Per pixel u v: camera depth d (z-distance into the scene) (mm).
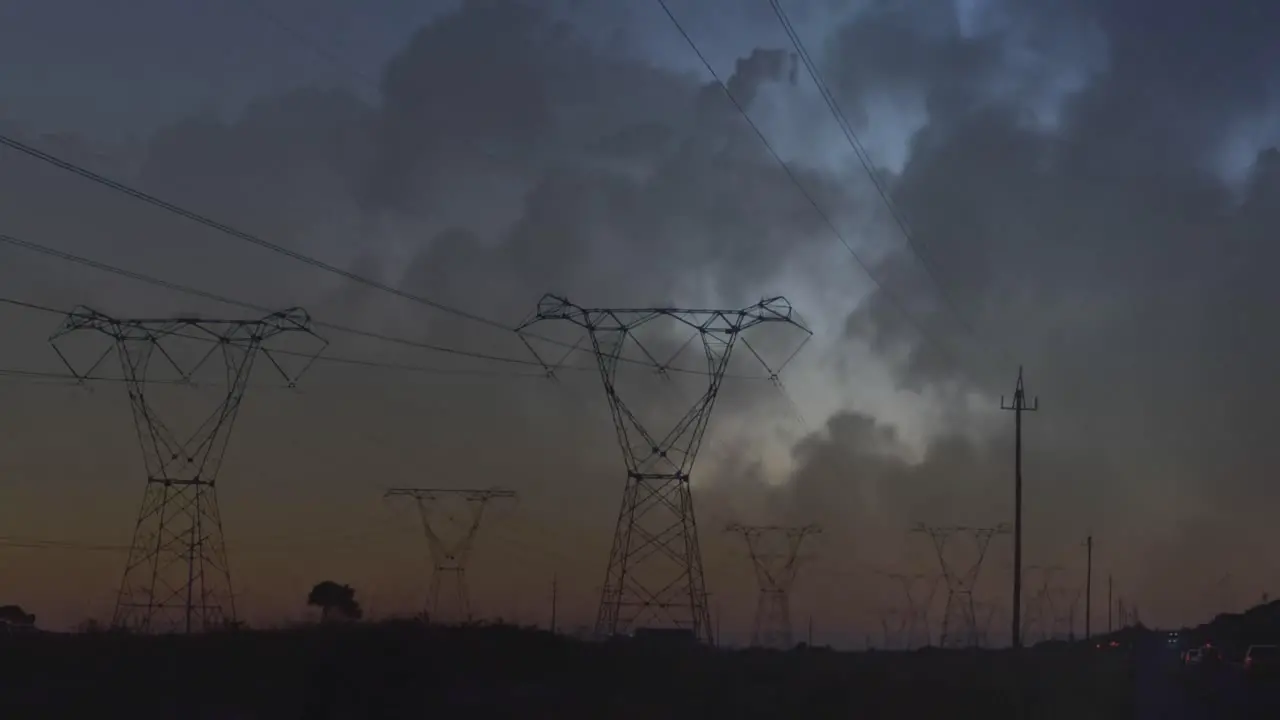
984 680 63062
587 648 62406
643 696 47250
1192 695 59938
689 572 64125
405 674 43312
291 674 42062
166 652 47938
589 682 51656
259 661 45094
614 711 41844
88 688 39500
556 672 53938
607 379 63312
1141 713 48188
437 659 48594
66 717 34562
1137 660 114625
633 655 62344
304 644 47625
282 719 36969
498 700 43188
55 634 59500
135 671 43094
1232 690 64750
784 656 83875
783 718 41781
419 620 61656
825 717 42312
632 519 63719
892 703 47906
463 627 60562
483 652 53406
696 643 65250
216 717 35750
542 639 59469
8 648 48469
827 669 69188
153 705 36969
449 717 38969
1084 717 45844
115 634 54500
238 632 55688
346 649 44906
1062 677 72750
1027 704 50406
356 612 81250
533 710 41125
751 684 55656
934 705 47594
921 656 99000
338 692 39906
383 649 45625
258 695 39625
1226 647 141250
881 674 66500
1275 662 75750
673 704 44812
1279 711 50156
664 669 59312
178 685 40438
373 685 41031
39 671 42750
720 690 51250
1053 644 162500
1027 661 88062
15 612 88000
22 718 34188
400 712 39281
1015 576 87625
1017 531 88500
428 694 42750
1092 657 123625
